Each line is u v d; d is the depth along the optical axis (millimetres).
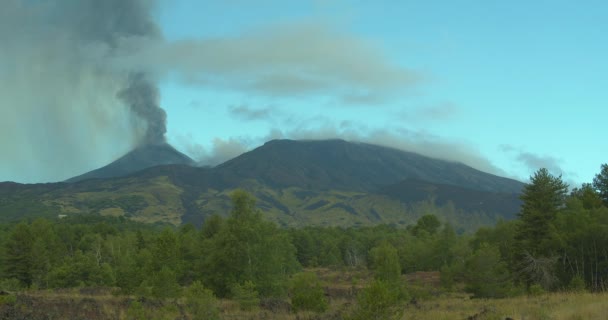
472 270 46969
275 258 50781
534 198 64562
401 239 129375
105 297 39000
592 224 54969
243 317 27812
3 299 28625
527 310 24016
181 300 36125
